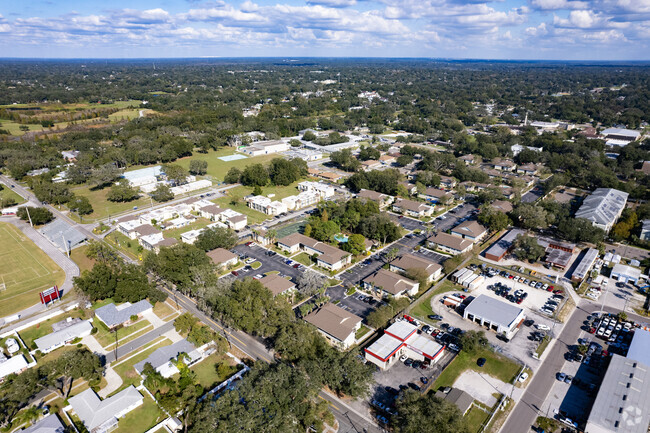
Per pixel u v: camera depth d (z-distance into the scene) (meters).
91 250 144.38
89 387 92.44
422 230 180.38
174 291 134.12
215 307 115.81
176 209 197.88
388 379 95.56
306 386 83.19
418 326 114.69
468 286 134.50
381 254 158.50
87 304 122.19
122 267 134.25
